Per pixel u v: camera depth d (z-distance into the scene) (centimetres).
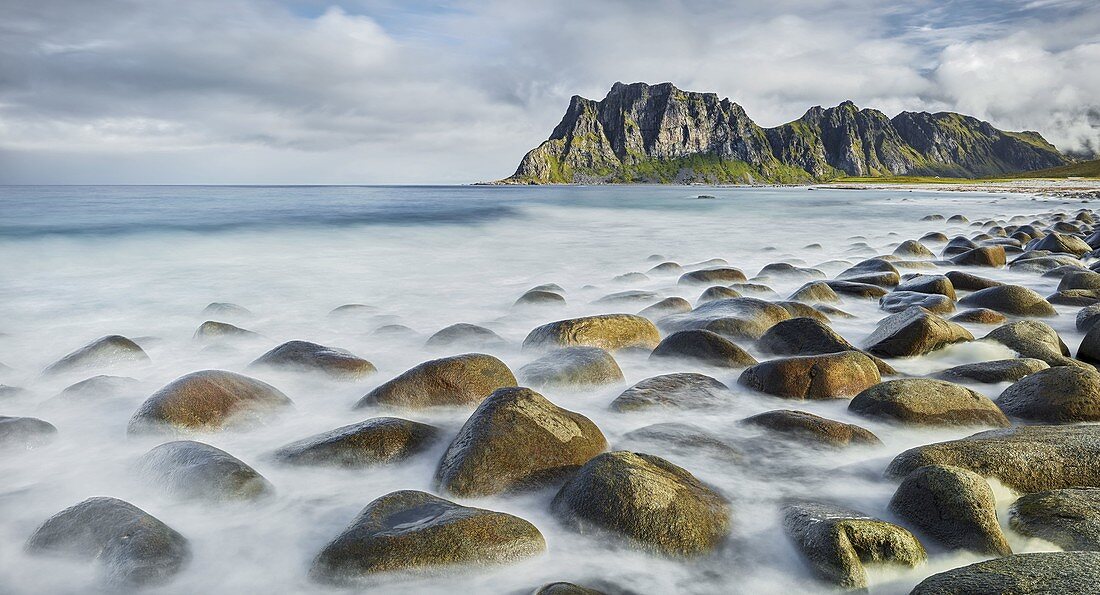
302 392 634
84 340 880
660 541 359
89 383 625
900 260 1451
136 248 1747
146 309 1068
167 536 353
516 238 2255
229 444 511
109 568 336
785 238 2320
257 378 648
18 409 602
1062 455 423
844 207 4469
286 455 474
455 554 337
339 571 333
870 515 403
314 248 1892
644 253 1864
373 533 343
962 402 541
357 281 1356
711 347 711
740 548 368
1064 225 2202
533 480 430
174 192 6881
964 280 1139
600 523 372
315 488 439
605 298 1069
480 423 452
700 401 589
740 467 467
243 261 1616
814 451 488
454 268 1554
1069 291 1035
